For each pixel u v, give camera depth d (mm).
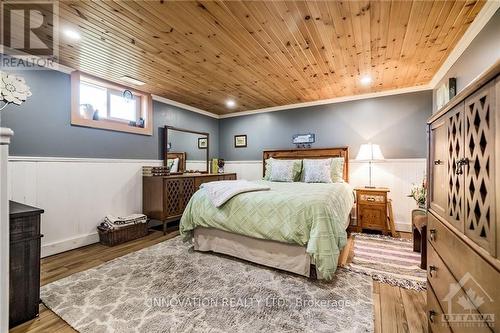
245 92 3771
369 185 3768
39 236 1579
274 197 2236
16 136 2414
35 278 1548
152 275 2111
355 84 3389
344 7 1704
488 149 720
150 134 3826
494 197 679
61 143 2752
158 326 1442
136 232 3240
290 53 2430
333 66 2756
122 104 3494
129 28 1979
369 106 3824
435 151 1304
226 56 2506
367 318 1507
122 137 3436
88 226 2998
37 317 1537
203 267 2270
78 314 1564
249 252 2338
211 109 4922
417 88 3471
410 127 3531
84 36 2111
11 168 2379
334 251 1882
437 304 1169
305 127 4398
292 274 2105
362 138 3879
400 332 1394
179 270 2209
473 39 1984
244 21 1879
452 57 2434
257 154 4961
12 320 1447
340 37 2115
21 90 1842
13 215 1460
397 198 3605
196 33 2061
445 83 2730
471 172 839
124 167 3449
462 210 907
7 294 1274
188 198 3922
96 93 3189
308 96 3977
